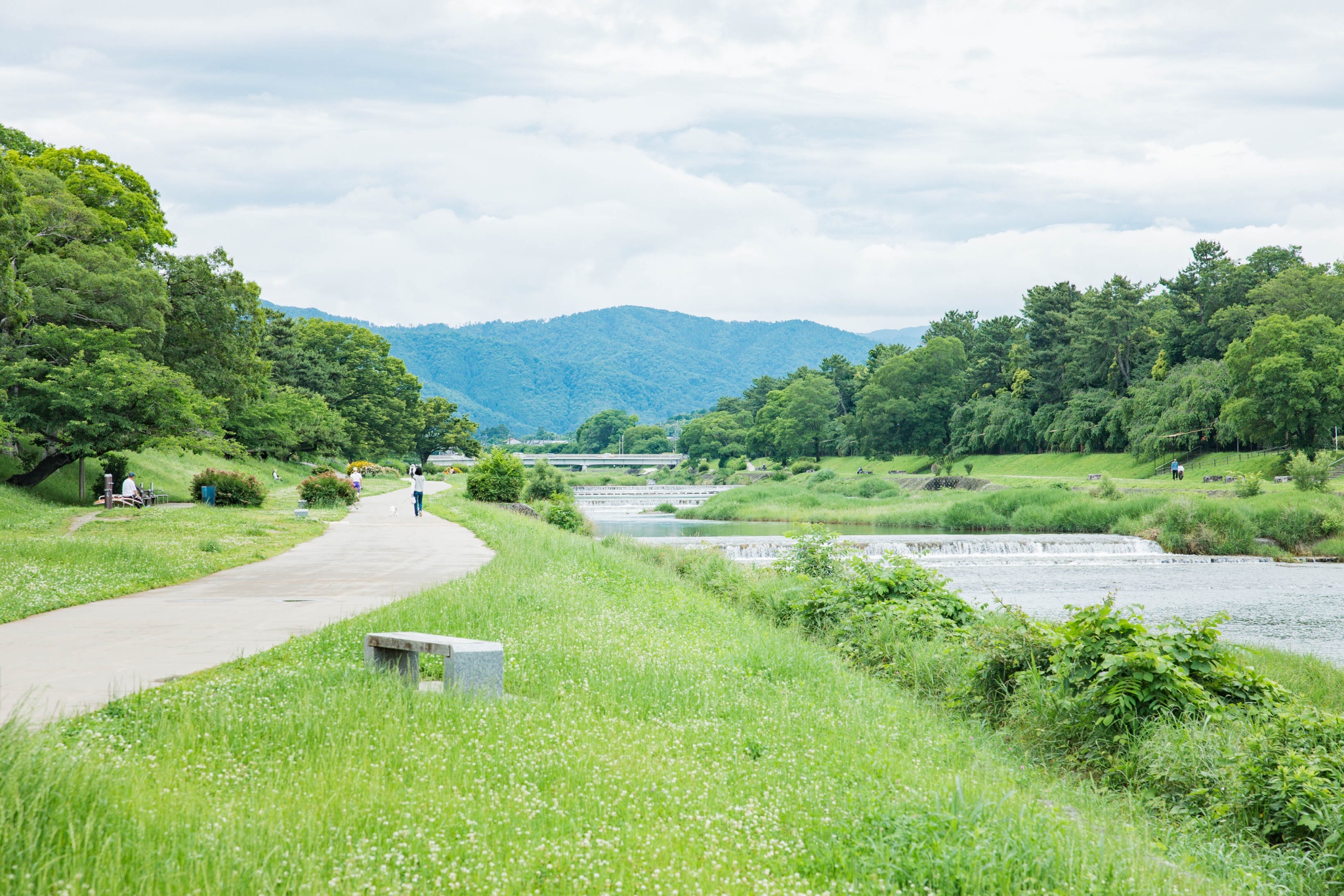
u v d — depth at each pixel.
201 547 21.97
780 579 19.73
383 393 122.44
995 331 144.62
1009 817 5.77
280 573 18.73
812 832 5.51
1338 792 7.29
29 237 38.19
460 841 4.83
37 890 3.76
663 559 27.95
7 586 14.48
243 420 70.25
